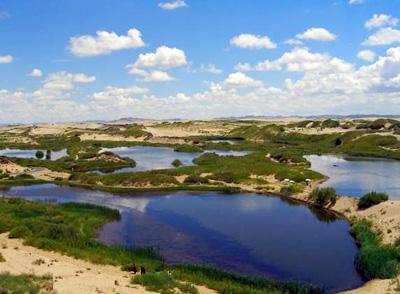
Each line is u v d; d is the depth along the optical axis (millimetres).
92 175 107688
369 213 67000
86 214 69875
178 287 37938
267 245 56281
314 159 145000
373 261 45625
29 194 91750
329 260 50594
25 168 124188
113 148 196000
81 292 32844
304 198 84250
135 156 160875
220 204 81562
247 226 65625
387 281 41438
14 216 64438
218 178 104375
